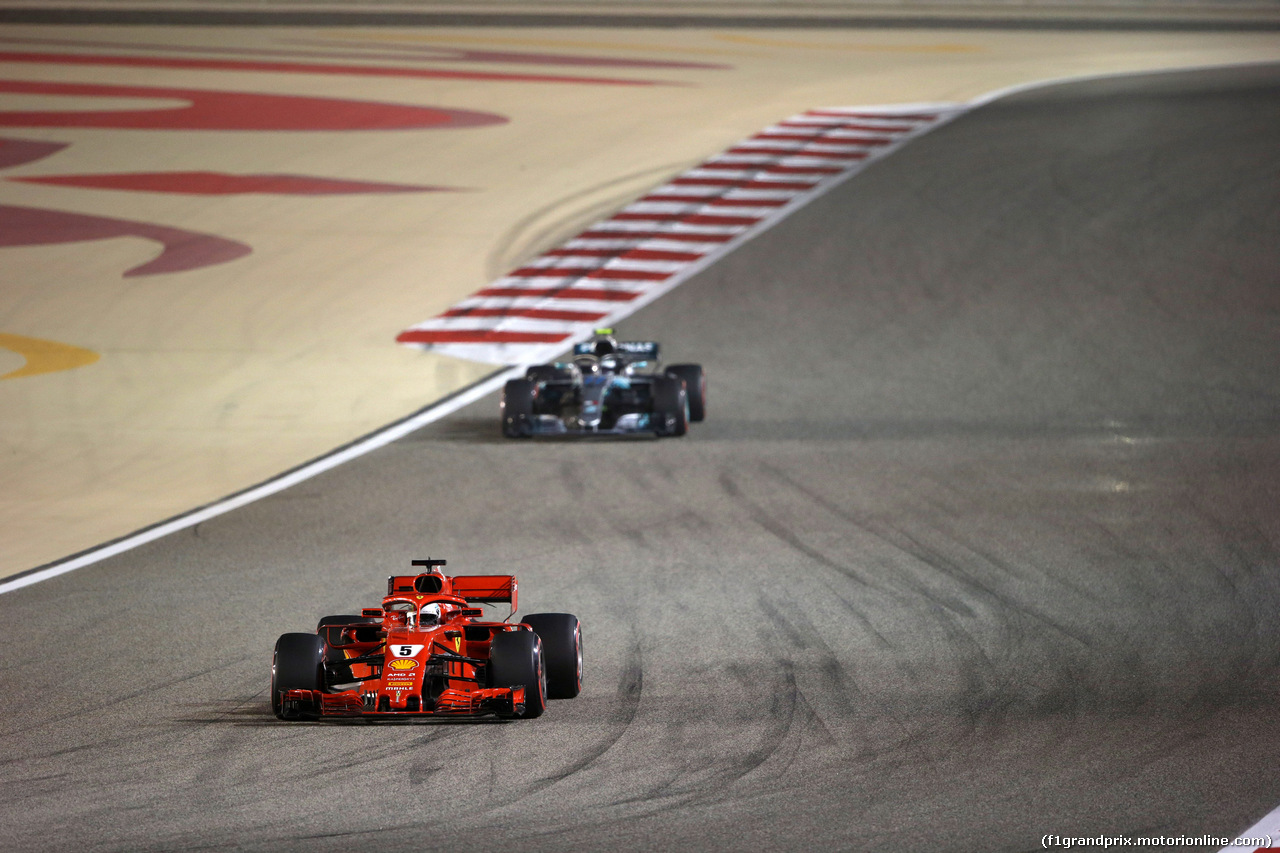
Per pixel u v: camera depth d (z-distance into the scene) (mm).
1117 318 86812
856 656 39625
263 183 119312
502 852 26766
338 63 168375
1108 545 51250
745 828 27859
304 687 33938
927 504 57000
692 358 82625
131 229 108312
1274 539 51906
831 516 55562
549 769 31203
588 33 196625
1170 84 148750
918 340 84500
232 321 90750
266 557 51812
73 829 28453
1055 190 110688
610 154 125688
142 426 72938
